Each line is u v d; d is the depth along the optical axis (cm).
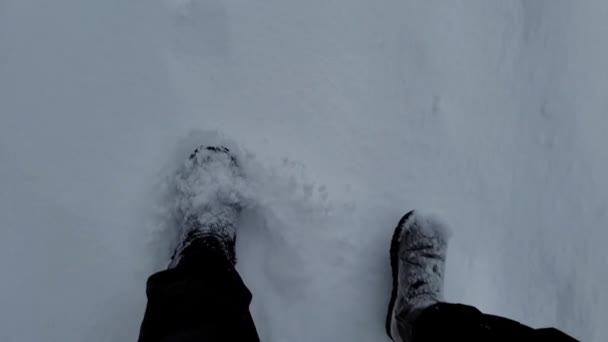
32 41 112
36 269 106
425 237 119
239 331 83
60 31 113
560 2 134
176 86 116
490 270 124
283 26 122
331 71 124
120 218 110
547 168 131
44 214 107
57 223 107
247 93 119
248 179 115
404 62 128
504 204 128
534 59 133
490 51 131
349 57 125
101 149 112
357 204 121
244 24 120
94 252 108
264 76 120
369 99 125
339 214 119
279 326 114
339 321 117
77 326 106
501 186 128
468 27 131
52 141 110
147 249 110
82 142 111
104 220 109
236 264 113
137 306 108
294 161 118
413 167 125
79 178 110
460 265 124
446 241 119
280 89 121
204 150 113
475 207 126
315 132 122
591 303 130
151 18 117
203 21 118
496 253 126
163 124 115
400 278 116
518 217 128
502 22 133
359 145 124
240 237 117
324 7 125
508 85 132
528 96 132
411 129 126
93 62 114
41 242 106
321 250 117
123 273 109
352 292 119
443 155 126
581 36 135
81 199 109
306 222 117
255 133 118
